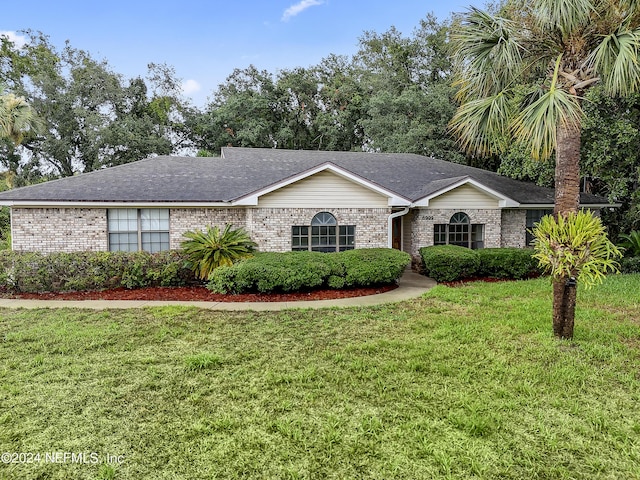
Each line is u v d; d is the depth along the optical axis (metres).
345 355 5.91
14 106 19.20
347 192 13.32
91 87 30.89
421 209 14.38
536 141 6.57
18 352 6.09
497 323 7.48
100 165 30.53
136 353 6.05
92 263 11.04
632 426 3.92
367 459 3.43
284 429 3.87
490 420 3.99
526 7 7.36
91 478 3.20
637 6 6.65
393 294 10.71
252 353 6.03
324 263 11.04
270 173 15.56
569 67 7.31
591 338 6.54
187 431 3.87
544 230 6.55
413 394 4.62
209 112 35.31
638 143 13.77
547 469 3.29
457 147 24.27
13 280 10.89
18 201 11.43
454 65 8.15
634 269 14.08
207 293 10.88
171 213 13.16
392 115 26.06
